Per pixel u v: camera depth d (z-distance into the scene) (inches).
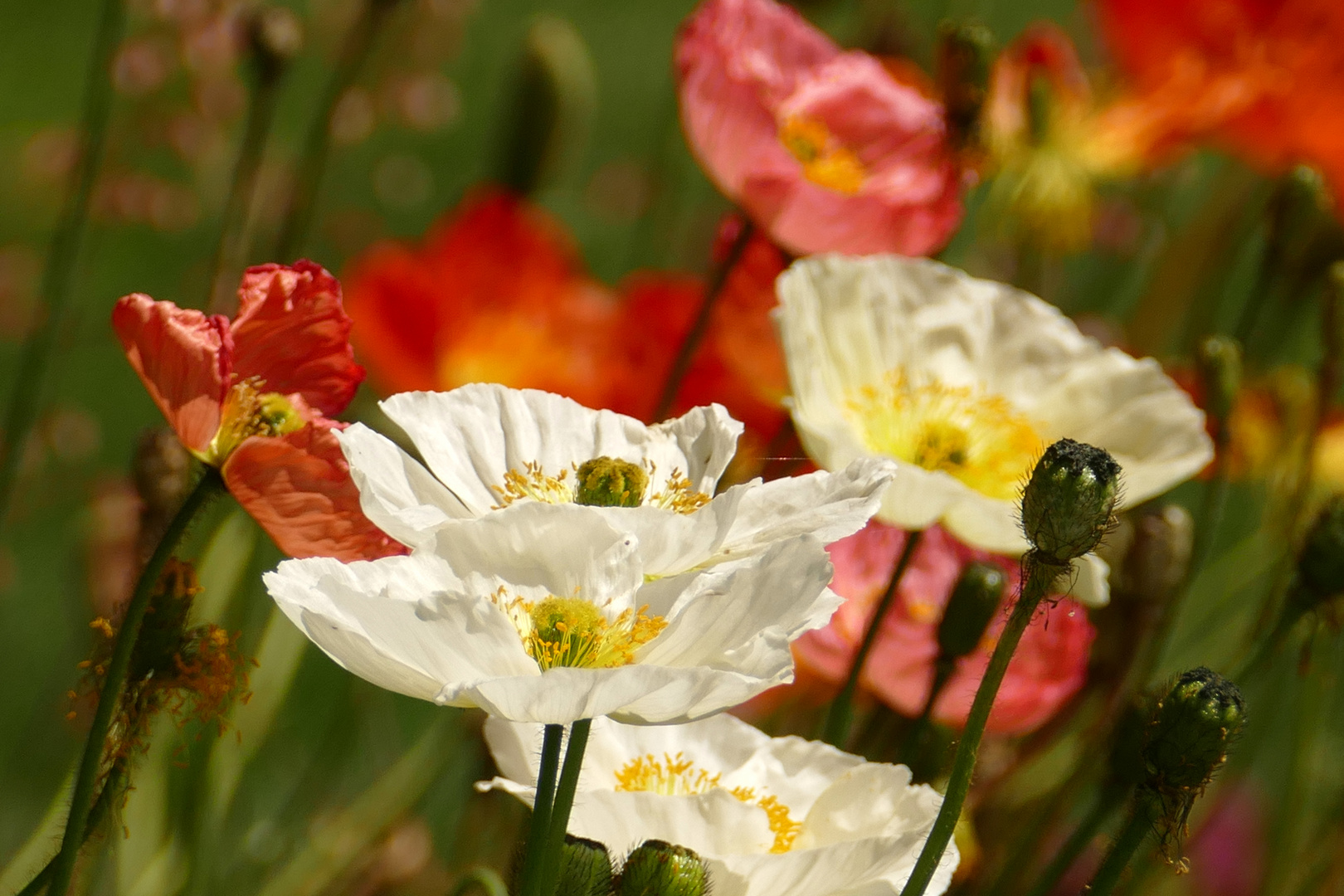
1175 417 37.9
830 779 35.2
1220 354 39.0
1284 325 47.3
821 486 32.9
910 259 39.5
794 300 37.3
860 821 34.4
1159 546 38.4
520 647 32.0
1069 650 37.5
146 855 40.0
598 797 33.8
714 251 41.4
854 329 38.2
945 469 38.1
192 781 38.7
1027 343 38.4
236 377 34.2
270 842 42.4
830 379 38.0
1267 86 44.6
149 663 33.6
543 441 33.8
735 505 32.4
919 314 38.4
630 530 32.5
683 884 32.7
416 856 41.4
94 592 41.8
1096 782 39.8
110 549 41.8
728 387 42.5
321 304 34.3
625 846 34.0
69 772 36.8
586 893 32.9
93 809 33.6
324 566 32.2
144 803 40.0
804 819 34.8
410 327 45.9
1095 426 38.2
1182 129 45.6
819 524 32.7
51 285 41.8
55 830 36.4
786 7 46.7
